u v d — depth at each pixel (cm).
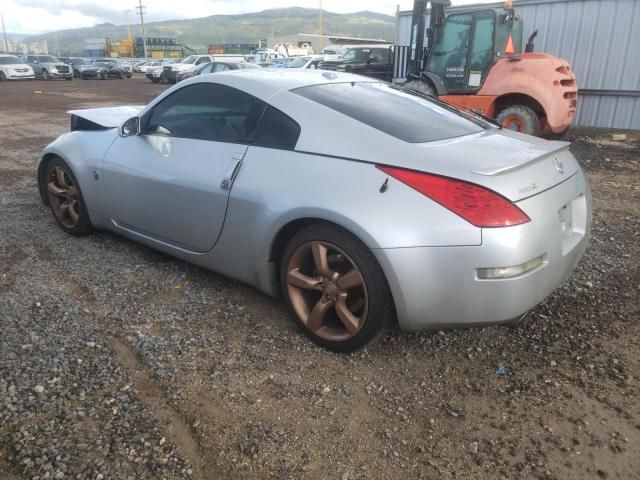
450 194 242
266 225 294
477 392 260
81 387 253
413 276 246
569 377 271
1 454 212
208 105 346
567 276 287
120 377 262
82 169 420
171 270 390
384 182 256
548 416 243
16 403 239
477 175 242
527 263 243
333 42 5453
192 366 273
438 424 238
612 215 553
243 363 278
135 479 202
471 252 238
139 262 404
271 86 323
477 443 226
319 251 277
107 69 3856
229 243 322
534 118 939
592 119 1277
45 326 305
